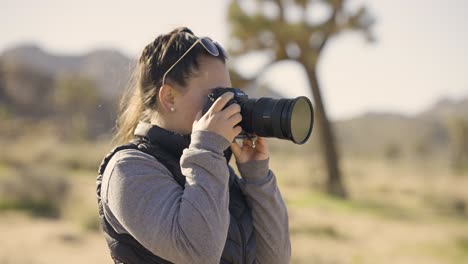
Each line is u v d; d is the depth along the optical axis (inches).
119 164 72.7
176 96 76.2
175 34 78.7
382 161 1988.2
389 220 596.4
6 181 539.8
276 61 751.7
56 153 1003.3
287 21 733.9
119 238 73.5
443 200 768.9
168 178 73.0
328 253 411.8
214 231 67.3
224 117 71.9
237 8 720.3
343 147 4200.3
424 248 454.9
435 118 6161.4
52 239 400.2
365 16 740.0
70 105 2967.5
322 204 680.4
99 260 358.0
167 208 69.5
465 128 2297.0
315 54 754.8
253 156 82.6
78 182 644.7
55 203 511.2
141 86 80.0
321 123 840.9
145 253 72.4
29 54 6688.0
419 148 2960.1
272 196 81.9
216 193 68.9
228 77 79.0
